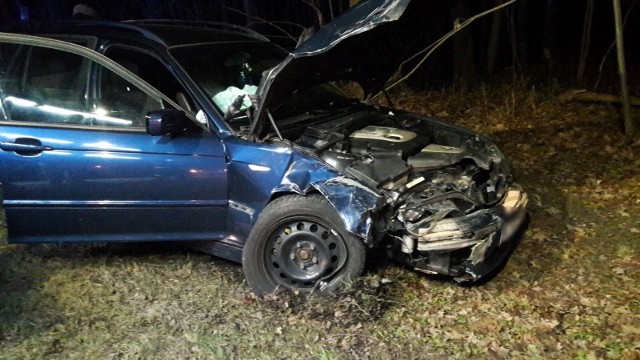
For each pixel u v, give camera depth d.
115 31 4.86
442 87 10.56
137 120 4.44
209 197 4.38
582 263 4.71
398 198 4.09
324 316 4.01
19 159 4.42
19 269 4.83
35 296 4.41
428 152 4.61
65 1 14.89
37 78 4.62
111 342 3.88
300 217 4.12
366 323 3.98
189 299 4.35
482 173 4.52
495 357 3.64
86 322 4.10
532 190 6.16
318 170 4.13
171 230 4.50
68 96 4.57
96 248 5.16
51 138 4.41
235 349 3.79
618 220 5.43
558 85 9.59
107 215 4.49
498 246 4.11
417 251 4.14
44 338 3.90
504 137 7.99
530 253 4.88
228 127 4.41
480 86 10.37
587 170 6.62
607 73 10.30
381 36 4.82
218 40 5.11
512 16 10.37
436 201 4.09
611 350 3.63
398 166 4.27
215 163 4.32
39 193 4.47
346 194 3.95
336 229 4.06
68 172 4.41
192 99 4.50
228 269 4.80
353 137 4.70
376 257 4.50
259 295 4.29
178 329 4.01
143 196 4.41
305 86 4.80
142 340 3.88
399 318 4.04
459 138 5.14
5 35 4.67
